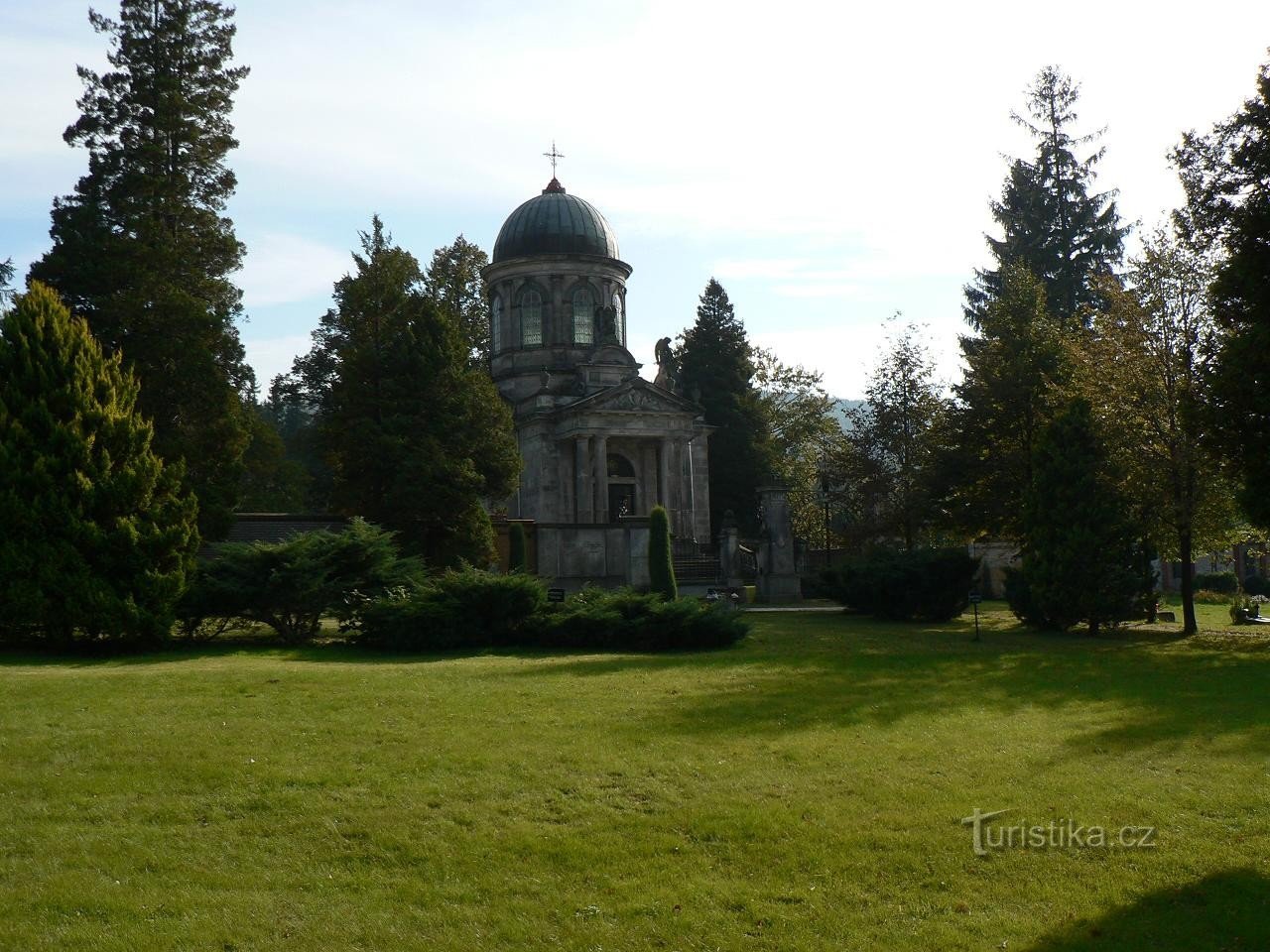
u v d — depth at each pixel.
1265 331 23.88
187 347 35.78
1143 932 8.88
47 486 23.94
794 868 10.27
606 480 64.88
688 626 26.75
